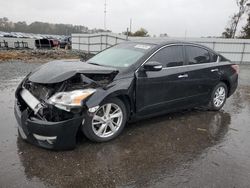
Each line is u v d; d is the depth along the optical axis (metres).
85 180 3.14
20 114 3.88
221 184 3.17
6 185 2.98
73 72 3.79
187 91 5.27
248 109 6.50
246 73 15.52
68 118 3.62
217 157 3.84
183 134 4.64
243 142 4.42
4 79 8.98
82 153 3.75
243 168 3.56
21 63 14.71
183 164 3.60
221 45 25.44
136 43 5.22
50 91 3.72
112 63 4.72
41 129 3.51
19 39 36.50
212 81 5.77
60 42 35.50
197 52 5.53
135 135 4.48
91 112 3.76
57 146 3.62
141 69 4.46
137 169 3.43
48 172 3.26
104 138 4.09
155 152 3.91
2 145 3.87
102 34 29.70
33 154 3.66
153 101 4.70
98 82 4.02
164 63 4.85
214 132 4.81
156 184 3.13
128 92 4.21
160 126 4.96
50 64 4.38
